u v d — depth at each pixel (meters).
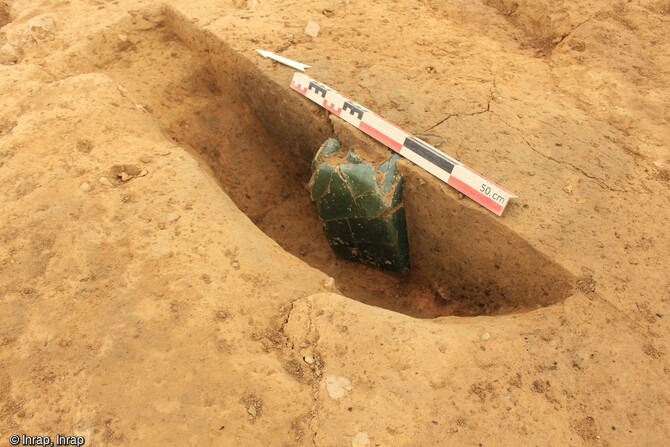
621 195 1.03
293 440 0.78
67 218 0.98
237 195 1.33
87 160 1.06
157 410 0.79
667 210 1.02
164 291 0.89
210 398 0.80
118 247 0.94
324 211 1.15
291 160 1.35
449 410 0.80
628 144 1.12
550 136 1.12
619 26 1.36
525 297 1.02
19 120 1.14
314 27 1.32
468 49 1.32
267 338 0.87
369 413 0.80
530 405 0.81
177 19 1.40
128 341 0.85
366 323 0.87
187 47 1.42
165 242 0.95
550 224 0.99
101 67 1.37
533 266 0.98
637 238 0.98
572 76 1.25
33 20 1.41
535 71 1.27
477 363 0.85
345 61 1.26
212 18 1.38
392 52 1.29
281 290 0.92
